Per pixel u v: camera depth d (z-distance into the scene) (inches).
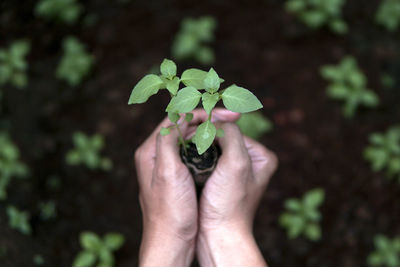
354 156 60.3
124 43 65.9
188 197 35.6
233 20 66.9
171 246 35.6
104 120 61.4
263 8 67.8
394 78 65.4
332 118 61.7
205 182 36.9
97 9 68.4
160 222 35.9
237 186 35.5
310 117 61.5
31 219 55.6
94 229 56.9
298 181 58.9
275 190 58.4
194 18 67.2
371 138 58.9
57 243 55.2
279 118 61.2
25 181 58.4
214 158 36.4
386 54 66.7
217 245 35.7
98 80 63.7
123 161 59.4
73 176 59.2
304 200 55.2
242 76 63.4
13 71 63.6
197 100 31.2
